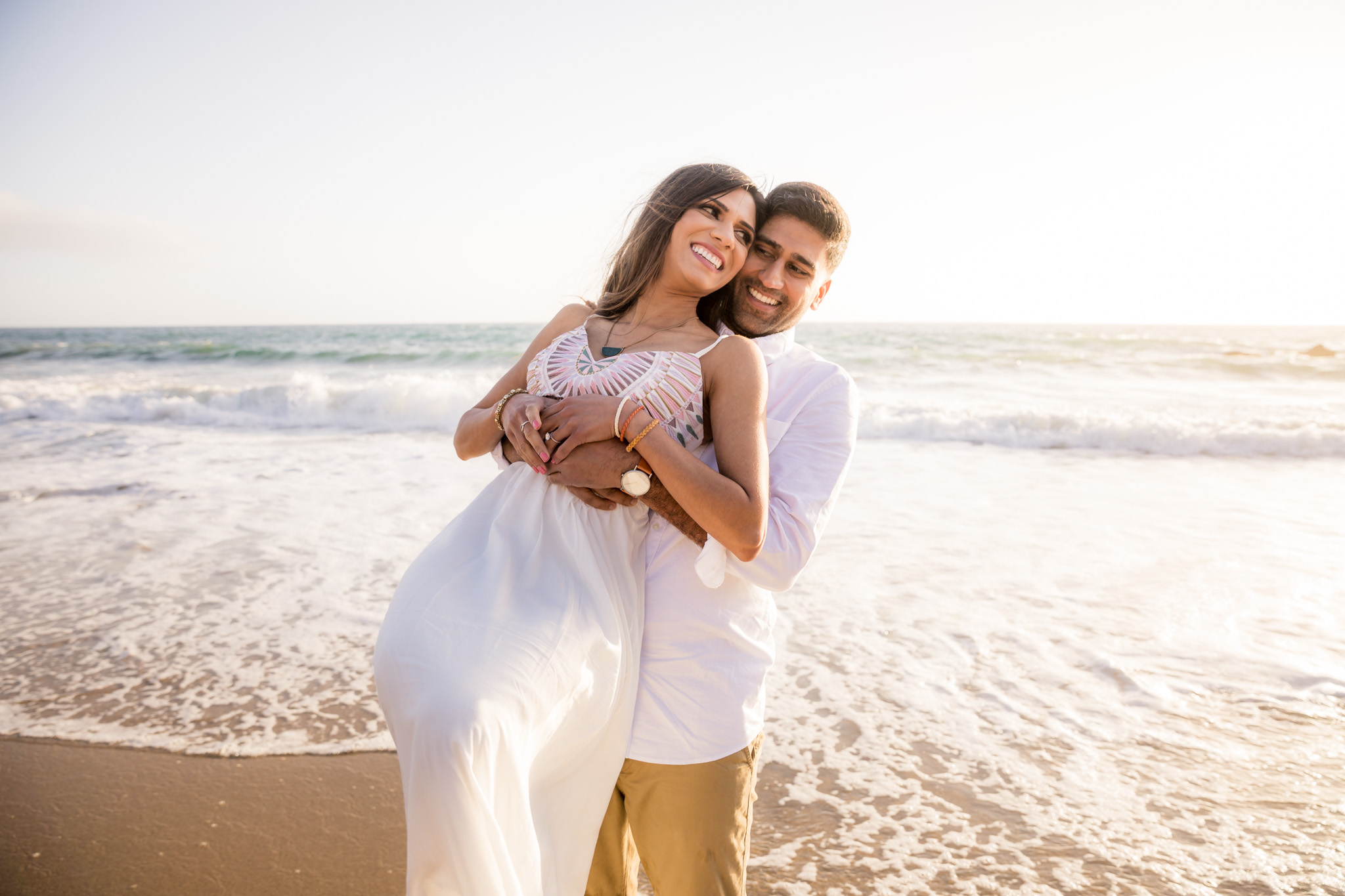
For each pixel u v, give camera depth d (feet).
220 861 8.29
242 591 15.98
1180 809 9.07
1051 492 25.17
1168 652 13.21
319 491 24.68
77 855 8.39
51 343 105.09
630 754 5.19
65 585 16.34
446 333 157.79
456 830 4.03
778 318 6.20
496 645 4.44
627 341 5.71
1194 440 33.60
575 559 5.08
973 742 10.53
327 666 12.70
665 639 5.27
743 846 5.31
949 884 7.89
